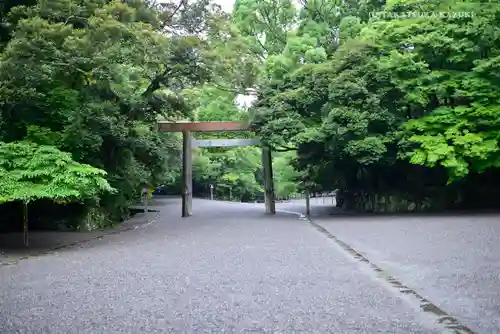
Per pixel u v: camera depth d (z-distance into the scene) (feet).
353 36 96.89
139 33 54.80
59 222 66.23
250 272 31.63
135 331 19.63
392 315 21.20
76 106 55.67
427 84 74.02
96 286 28.32
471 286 25.98
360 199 98.84
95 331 19.71
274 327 19.85
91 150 59.72
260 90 87.10
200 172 164.45
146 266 34.96
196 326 20.17
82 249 46.11
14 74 46.91
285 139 78.28
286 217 82.89
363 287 26.63
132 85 69.00
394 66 72.90
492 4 71.97
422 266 31.99
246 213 95.35
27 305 24.11
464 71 75.92
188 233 58.95
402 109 78.13
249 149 165.68
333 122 73.10
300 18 114.42
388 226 58.49
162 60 62.03
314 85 79.51
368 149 71.97
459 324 19.69
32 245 49.93
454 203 84.74
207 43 67.97
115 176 69.62
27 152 46.09
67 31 48.88
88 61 50.78
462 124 70.85
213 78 72.43
